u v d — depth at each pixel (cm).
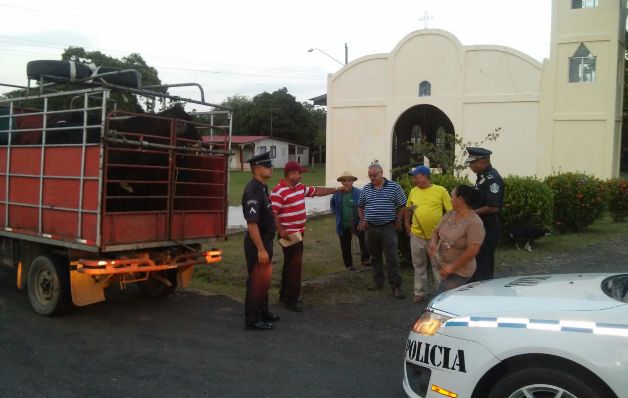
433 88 2019
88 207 612
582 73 1866
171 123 666
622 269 945
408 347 394
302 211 723
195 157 712
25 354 554
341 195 949
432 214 730
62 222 647
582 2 1862
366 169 2155
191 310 724
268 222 652
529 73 1880
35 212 688
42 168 673
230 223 1448
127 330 637
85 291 656
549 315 342
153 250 681
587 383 319
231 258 1030
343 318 688
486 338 348
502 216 1125
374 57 2117
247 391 470
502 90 1916
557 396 327
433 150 1416
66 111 643
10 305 739
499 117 1927
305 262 1030
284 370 517
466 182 1016
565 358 324
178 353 561
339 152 2203
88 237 614
